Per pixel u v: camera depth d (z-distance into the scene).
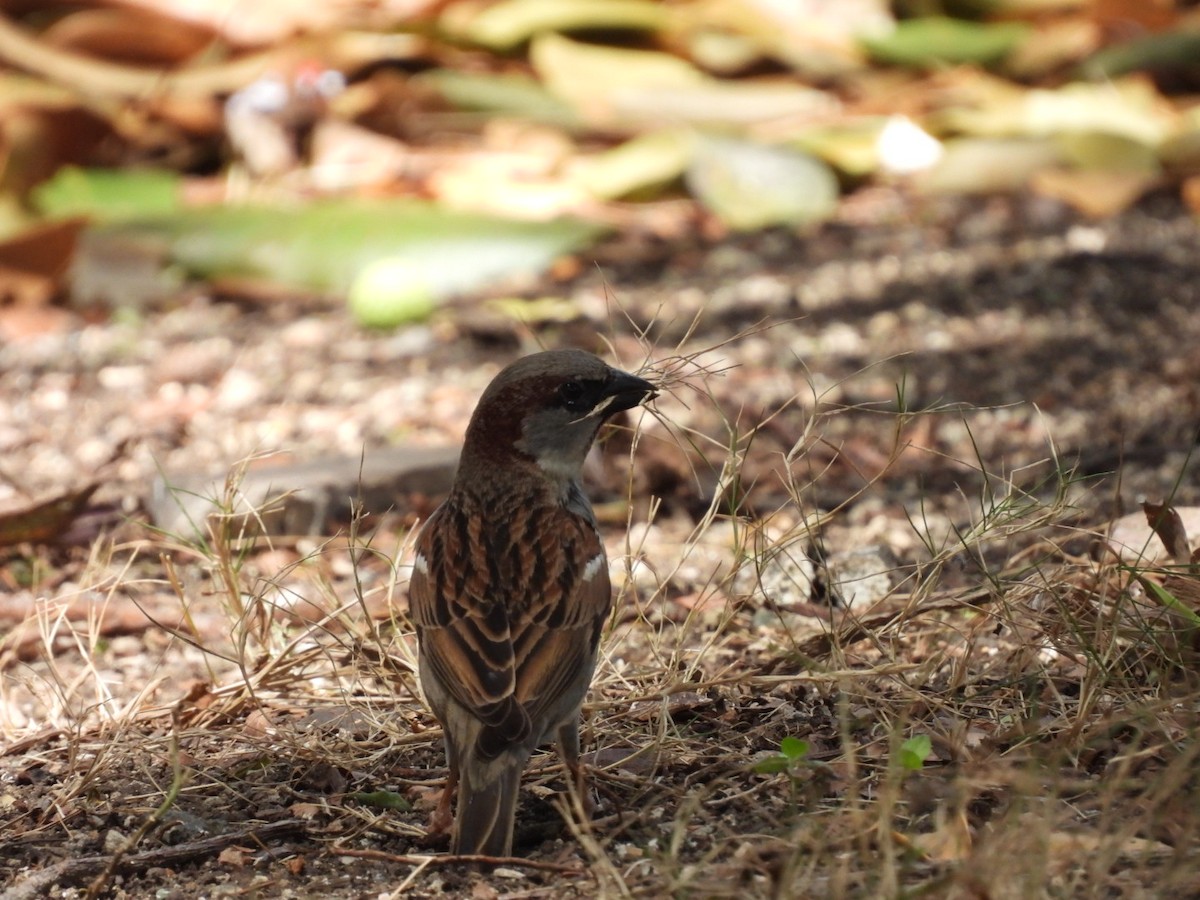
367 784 7.64
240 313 16.11
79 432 13.38
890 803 5.98
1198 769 6.54
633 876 6.55
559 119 19.55
